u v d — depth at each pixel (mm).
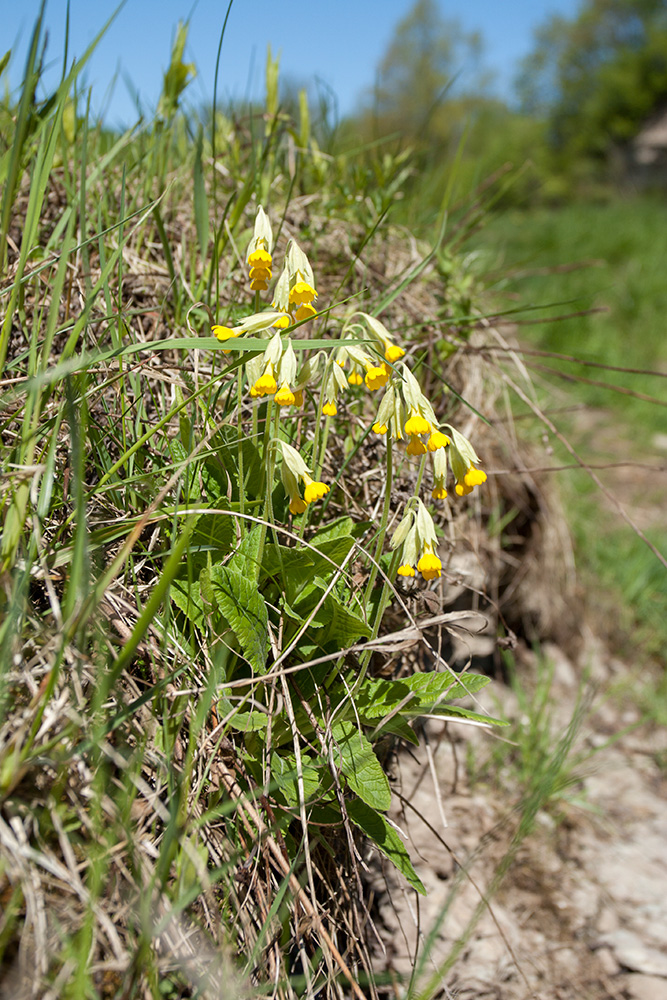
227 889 209
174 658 226
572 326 1167
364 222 420
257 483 269
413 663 321
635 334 1214
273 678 231
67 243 209
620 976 322
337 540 243
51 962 167
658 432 912
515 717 462
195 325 330
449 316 421
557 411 440
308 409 325
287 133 443
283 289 230
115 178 406
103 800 189
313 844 240
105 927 174
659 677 534
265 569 245
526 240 1604
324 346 216
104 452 250
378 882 325
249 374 231
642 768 450
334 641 256
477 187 487
